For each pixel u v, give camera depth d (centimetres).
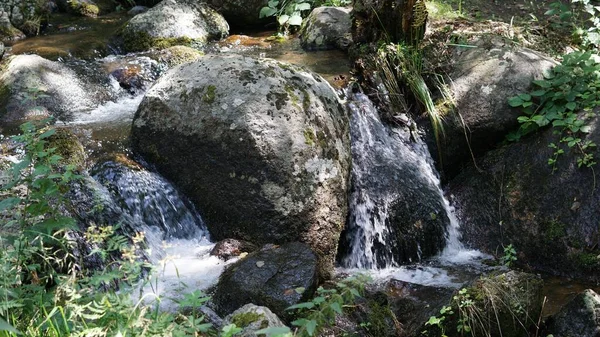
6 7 667
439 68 534
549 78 506
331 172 435
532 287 353
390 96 525
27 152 323
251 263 378
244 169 420
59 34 681
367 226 461
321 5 709
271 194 417
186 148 436
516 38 561
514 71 512
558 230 451
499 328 343
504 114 503
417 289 416
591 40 573
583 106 485
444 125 512
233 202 426
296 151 422
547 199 463
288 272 372
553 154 471
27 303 285
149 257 400
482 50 532
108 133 478
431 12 638
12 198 300
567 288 429
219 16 702
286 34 684
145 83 572
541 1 711
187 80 445
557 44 579
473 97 511
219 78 438
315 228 425
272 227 418
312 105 443
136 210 422
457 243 486
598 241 436
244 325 307
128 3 791
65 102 524
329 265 431
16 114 500
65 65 563
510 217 475
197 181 436
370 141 501
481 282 355
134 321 250
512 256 461
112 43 652
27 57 539
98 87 552
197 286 381
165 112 442
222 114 426
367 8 582
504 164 493
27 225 320
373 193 470
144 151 452
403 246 462
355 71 550
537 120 484
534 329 354
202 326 260
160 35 651
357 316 365
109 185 423
